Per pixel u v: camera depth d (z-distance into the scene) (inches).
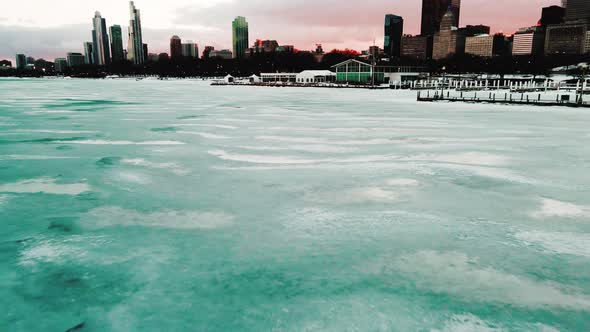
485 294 233.6
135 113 1305.4
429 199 401.4
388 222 340.8
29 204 394.3
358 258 276.4
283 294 233.8
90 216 360.5
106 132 869.8
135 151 656.4
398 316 213.6
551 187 442.9
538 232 319.9
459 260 273.6
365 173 504.7
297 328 204.7
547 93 2379.4
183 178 484.4
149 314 217.5
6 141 759.1
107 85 4896.7
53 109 1471.5
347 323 208.2
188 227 332.2
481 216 354.9
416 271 259.1
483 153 631.2
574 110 1405.0
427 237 310.2
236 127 944.3
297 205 383.6
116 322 211.3
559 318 211.6
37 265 272.4
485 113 1296.8
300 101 1877.5
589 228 328.2
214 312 218.2
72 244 303.0
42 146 707.4
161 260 275.9
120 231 325.7
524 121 1071.0
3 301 231.6
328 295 232.7
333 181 467.2
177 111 1376.7
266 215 357.7
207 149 670.5
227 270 261.1
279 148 677.3
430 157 601.3
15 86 4439.0
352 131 877.2
